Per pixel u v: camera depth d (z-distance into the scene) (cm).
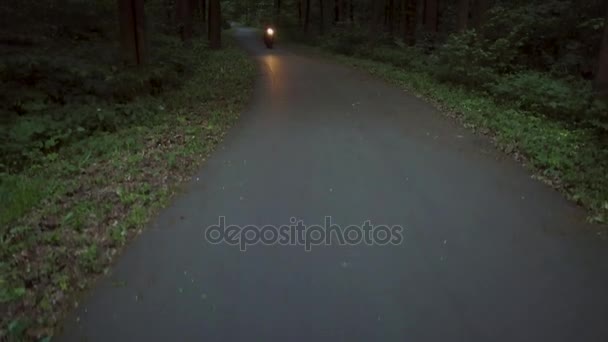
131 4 1268
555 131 895
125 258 458
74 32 1522
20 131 784
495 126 942
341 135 902
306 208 570
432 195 611
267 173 693
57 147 819
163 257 459
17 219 547
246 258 456
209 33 2803
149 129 932
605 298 391
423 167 721
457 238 494
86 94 1058
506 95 1202
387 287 407
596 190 615
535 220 538
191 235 503
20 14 1337
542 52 1490
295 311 375
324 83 1591
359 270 433
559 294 396
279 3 5175
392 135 904
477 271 432
